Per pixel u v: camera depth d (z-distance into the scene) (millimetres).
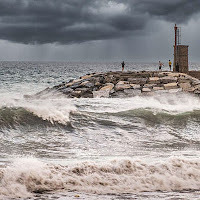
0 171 18734
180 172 21156
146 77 78688
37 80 135500
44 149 27109
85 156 25391
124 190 18781
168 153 27031
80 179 19547
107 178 19938
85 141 29938
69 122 33656
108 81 76375
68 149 27438
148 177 20344
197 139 32219
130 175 20438
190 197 17234
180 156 24469
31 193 17672
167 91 65938
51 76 168375
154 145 29750
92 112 36031
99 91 67125
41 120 33344
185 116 37438
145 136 32188
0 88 92812
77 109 37031
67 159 24125
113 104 42000
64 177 19500
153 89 68000
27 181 18609
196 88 68375
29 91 86000
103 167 20719
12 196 17078
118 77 78438
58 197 17000
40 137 30281
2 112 33562
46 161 23109
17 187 17938
